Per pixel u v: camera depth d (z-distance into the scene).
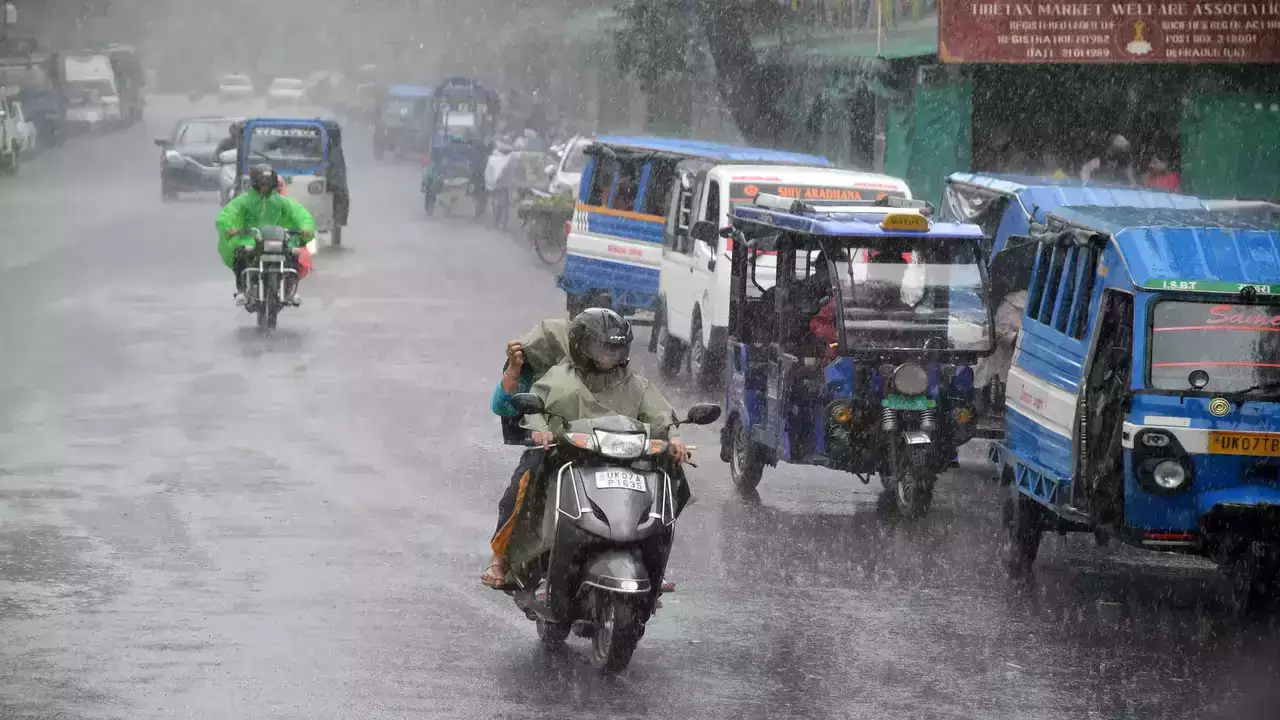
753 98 51.56
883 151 43.06
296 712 10.35
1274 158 34.16
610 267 31.73
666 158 30.73
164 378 24.50
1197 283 13.39
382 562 14.45
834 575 14.51
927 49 37.31
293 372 25.34
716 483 18.95
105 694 10.62
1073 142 36.56
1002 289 20.45
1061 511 14.01
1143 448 13.09
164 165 62.78
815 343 18.45
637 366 29.20
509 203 55.41
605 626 11.27
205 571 13.95
